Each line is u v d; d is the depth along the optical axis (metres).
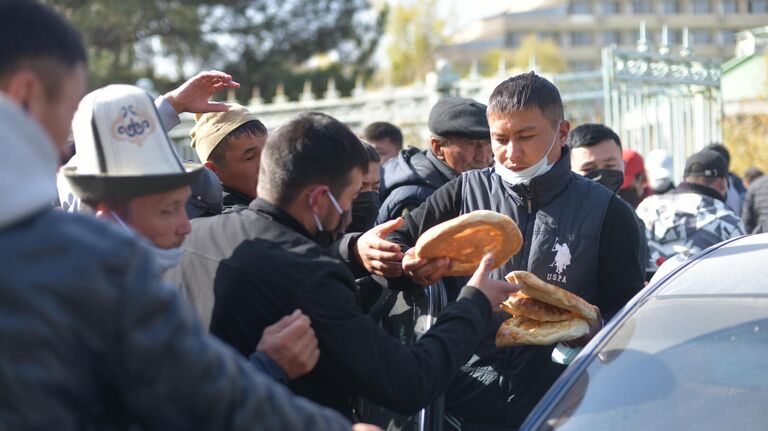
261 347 2.20
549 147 3.03
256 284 2.30
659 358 2.39
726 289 2.53
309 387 2.38
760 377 2.27
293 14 20.69
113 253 1.50
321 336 2.27
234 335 2.35
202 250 2.44
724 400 2.26
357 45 21.95
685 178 5.71
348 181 2.42
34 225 1.50
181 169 2.36
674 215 5.22
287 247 2.33
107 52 17.91
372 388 2.26
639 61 9.60
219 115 3.52
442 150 4.27
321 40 21.17
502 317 3.06
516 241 2.62
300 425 1.66
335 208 2.42
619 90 9.38
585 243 3.03
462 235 2.57
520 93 2.99
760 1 88.25
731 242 2.95
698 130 10.38
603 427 2.26
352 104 11.57
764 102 14.39
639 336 2.47
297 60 21.47
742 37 17.48
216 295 2.36
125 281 1.49
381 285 3.04
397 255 2.74
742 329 2.39
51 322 1.44
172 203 2.34
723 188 5.66
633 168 5.81
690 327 2.45
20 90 1.61
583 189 3.11
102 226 1.55
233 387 1.57
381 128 6.55
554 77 10.20
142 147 2.32
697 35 88.06
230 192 3.56
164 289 1.54
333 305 2.27
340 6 21.11
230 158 3.49
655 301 2.57
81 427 1.49
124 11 16.72
